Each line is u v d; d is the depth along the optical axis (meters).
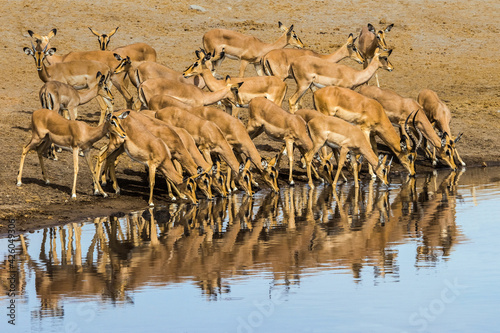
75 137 35.66
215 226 31.59
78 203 35.41
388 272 24.56
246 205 36.16
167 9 86.38
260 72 55.84
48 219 32.44
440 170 46.44
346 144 40.66
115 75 48.53
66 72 47.19
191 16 85.00
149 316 20.88
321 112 44.12
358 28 84.25
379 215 33.25
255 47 55.09
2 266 25.62
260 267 25.44
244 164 38.50
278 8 89.81
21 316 21.06
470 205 34.94
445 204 35.38
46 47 50.81
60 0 86.06
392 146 43.84
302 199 37.50
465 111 59.00
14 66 66.50
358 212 33.97
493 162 48.16
